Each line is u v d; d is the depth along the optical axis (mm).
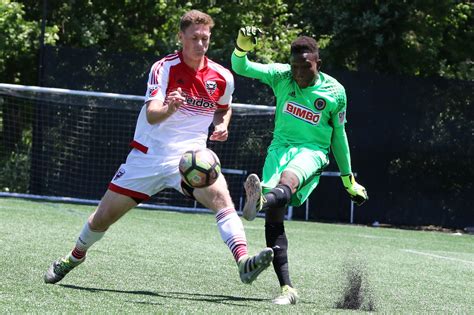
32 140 39000
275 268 14086
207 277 16703
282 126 14500
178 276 16516
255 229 31578
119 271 16469
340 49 47562
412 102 40406
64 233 23594
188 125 13117
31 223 25859
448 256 27188
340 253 25266
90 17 46531
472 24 50531
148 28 48844
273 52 46438
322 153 14312
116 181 13172
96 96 37875
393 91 40312
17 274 14602
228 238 12273
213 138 13453
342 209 40469
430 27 48438
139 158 13062
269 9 48781
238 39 14148
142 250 20984
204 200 12648
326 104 14227
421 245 31312
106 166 39438
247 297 14242
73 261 13695
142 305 11906
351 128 40250
